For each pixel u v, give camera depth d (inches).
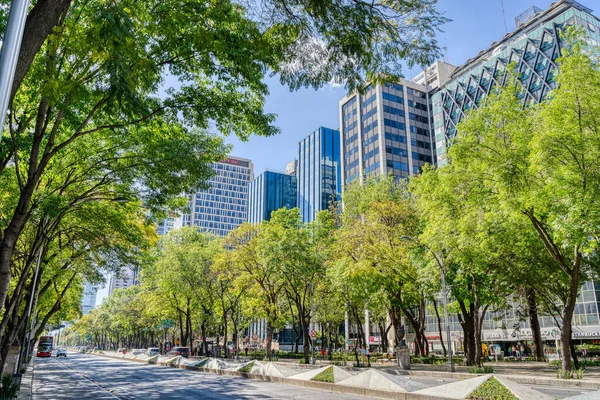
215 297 2033.7
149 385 856.9
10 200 669.3
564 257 863.7
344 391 676.1
